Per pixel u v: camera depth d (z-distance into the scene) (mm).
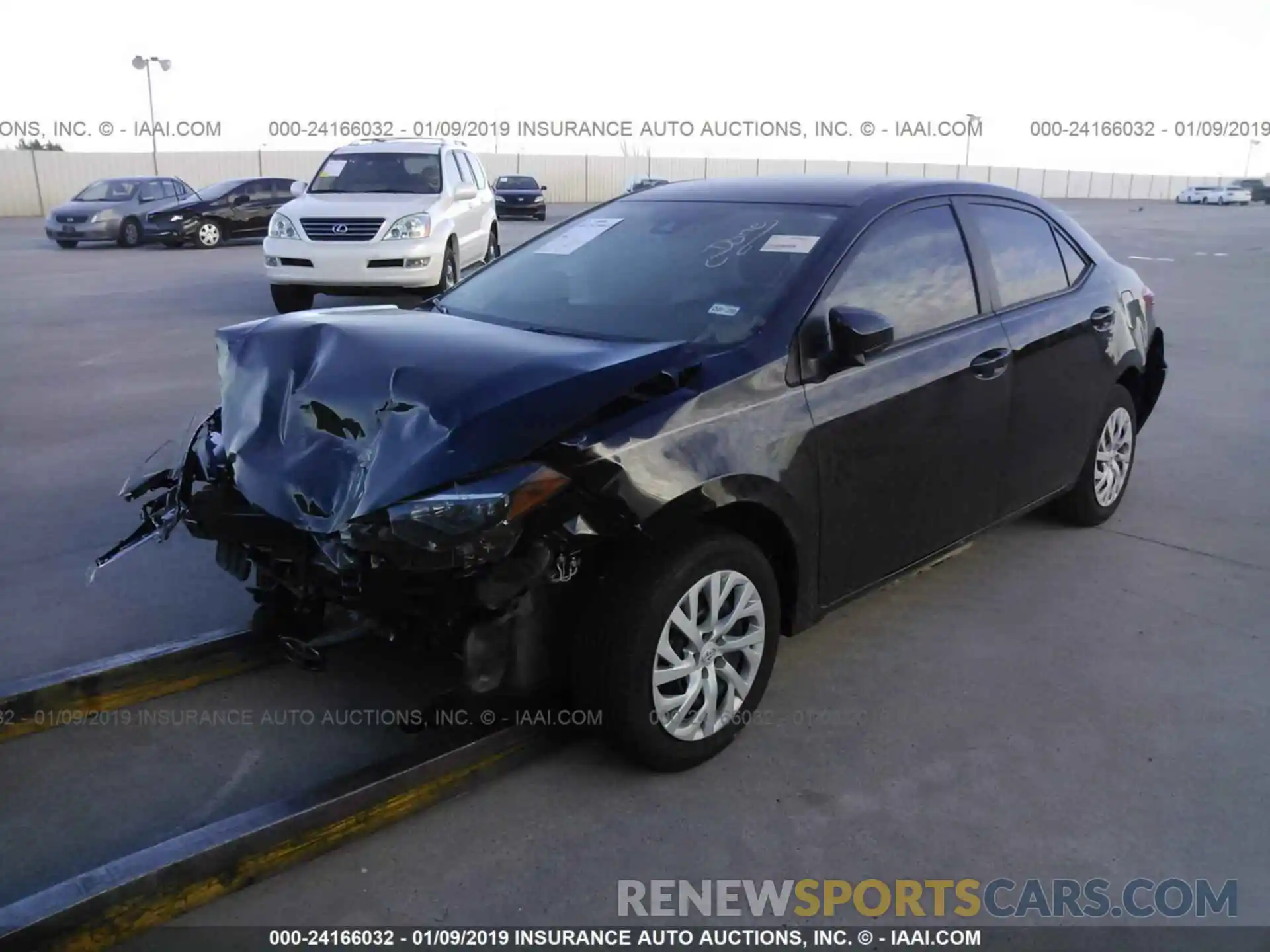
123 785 3062
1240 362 9773
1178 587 4590
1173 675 3812
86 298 13094
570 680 3086
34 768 3139
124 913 2451
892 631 4148
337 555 2850
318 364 3223
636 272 3846
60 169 34750
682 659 3086
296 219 11094
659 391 3049
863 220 3758
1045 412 4477
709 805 3029
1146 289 5445
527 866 2764
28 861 2727
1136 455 6656
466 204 12586
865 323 3314
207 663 3645
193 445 3588
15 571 4559
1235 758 3299
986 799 3076
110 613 4168
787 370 3303
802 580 3414
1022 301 4410
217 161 38875
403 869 2742
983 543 5090
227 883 2617
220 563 3471
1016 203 4598
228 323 11188
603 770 3193
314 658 3178
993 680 3768
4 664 3734
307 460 3047
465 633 2875
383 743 3301
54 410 7320
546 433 2793
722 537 3102
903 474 3709
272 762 3184
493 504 2658
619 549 2992
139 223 21781
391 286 11180
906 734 3410
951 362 3852
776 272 3570
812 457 3316
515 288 4055
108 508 5379
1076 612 4328
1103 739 3393
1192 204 60469
